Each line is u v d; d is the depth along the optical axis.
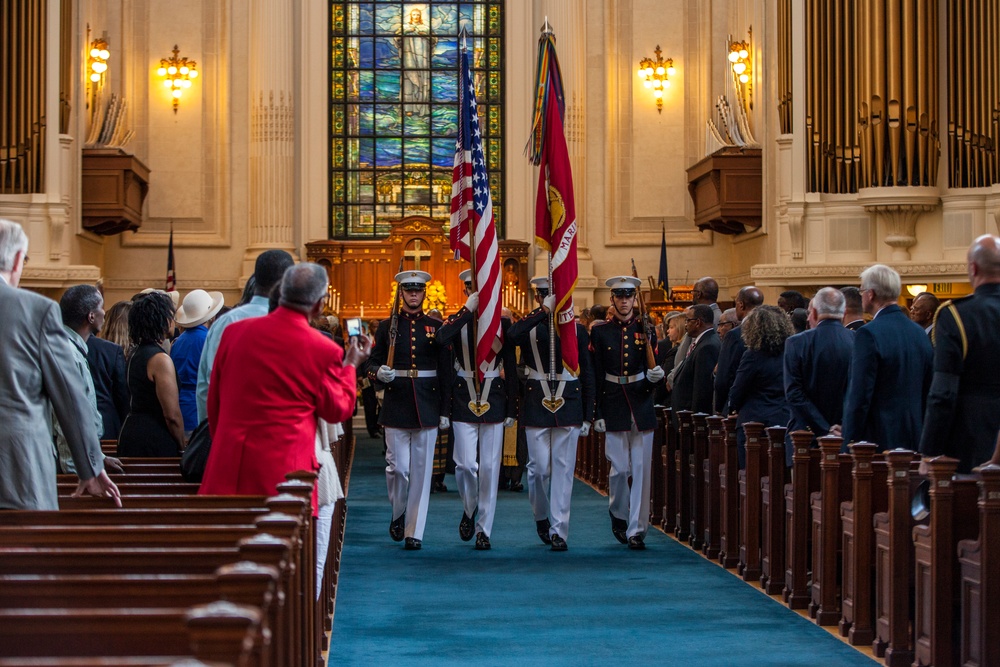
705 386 10.09
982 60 16.66
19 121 18.59
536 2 23.36
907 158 17.00
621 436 9.65
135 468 6.48
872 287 7.27
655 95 23.06
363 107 23.44
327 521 6.55
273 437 5.56
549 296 9.55
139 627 2.92
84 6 20.25
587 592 7.94
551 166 9.88
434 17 23.53
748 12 21.34
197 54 22.88
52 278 18.52
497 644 6.54
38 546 4.06
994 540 5.27
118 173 20.19
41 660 2.51
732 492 8.82
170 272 21.11
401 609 7.43
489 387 9.72
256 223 22.72
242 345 5.66
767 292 18.41
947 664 5.71
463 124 10.27
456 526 11.02
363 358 5.89
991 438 5.88
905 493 6.13
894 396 7.17
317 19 23.11
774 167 19.48
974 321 5.86
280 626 3.62
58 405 5.21
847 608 6.74
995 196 16.66
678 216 23.06
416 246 22.44
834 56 17.64
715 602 7.63
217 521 4.53
